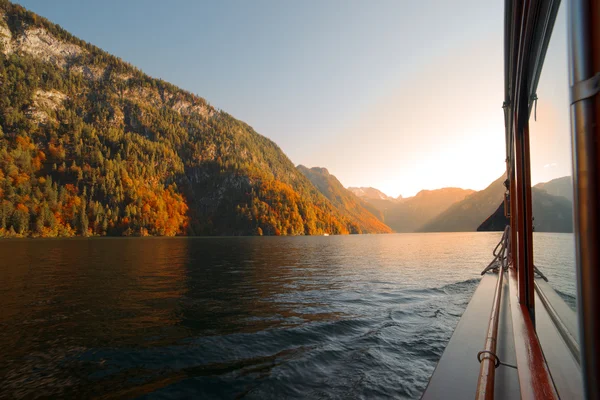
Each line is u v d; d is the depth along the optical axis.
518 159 4.49
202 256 39.03
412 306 11.65
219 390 5.40
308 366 6.32
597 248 0.78
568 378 2.65
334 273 22.02
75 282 17.72
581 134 0.81
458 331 4.30
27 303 12.34
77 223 140.25
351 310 11.02
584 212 0.81
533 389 2.49
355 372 6.05
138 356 6.89
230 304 12.05
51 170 176.88
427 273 21.94
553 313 4.23
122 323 9.44
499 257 9.73
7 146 173.88
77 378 5.90
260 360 6.65
